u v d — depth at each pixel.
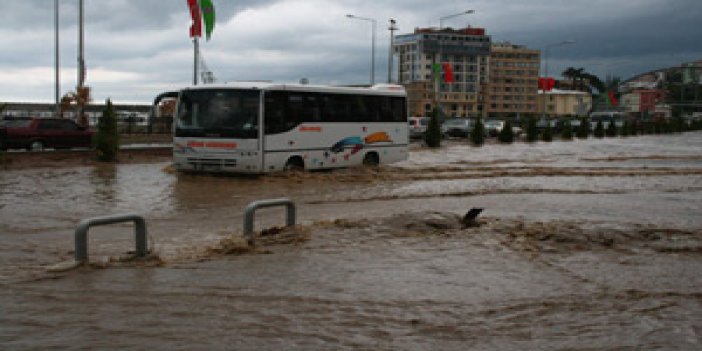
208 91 19.34
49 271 7.62
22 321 5.85
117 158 24.83
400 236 10.34
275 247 9.36
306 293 6.96
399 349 5.34
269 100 18.91
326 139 20.84
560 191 17.58
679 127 87.56
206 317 6.06
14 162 21.66
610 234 10.70
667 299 7.11
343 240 9.94
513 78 157.88
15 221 11.45
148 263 8.19
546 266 8.56
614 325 6.13
